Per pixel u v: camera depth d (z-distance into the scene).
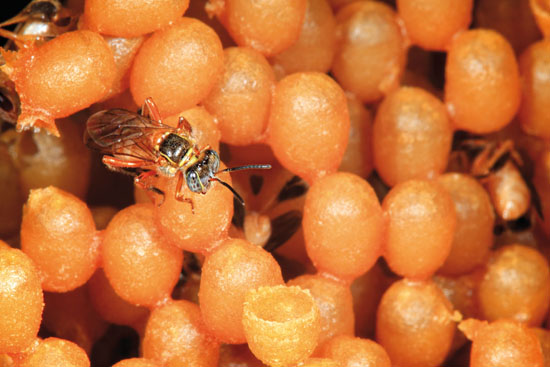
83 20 0.06
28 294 0.06
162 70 0.06
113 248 0.06
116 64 0.06
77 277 0.06
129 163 0.06
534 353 0.06
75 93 0.06
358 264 0.06
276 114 0.06
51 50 0.06
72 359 0.06
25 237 0.06
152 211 0.06
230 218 0.06
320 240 0.06
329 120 0.06
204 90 0.06
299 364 0.06
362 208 0.06
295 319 0.06
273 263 0.06
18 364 0.06
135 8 0.06
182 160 0.06
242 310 0.06
